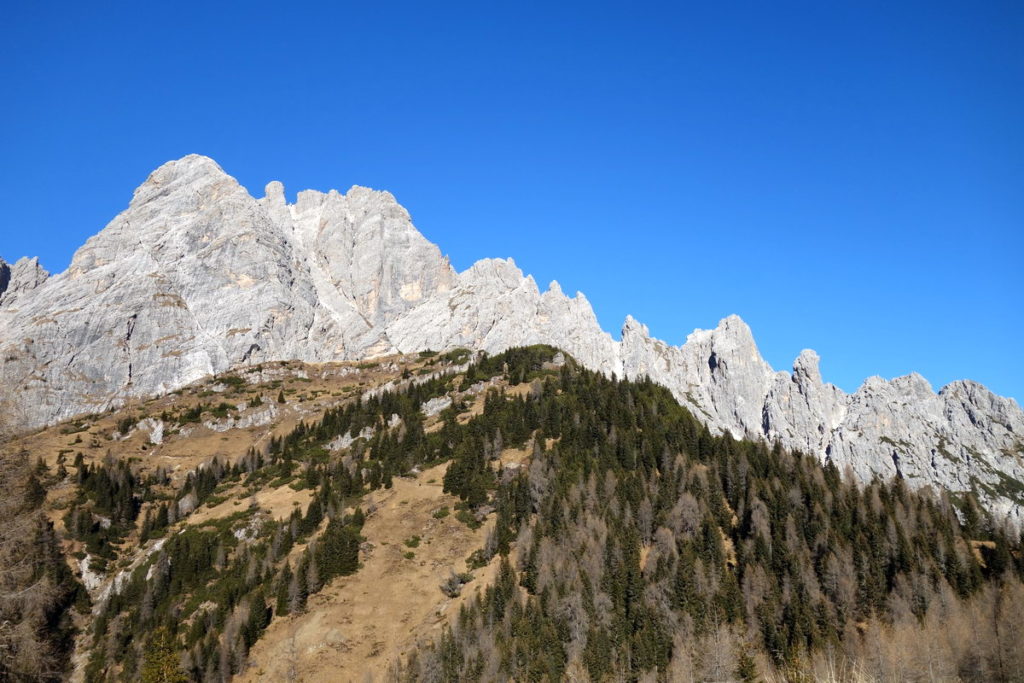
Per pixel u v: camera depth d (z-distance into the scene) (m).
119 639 124.31
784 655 111.81
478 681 101.12
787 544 133.00
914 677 108.81
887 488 167.50
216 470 193.88
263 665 112.81
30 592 73.44
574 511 135.62
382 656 111.75
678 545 132.00
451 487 152.12
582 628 109.50
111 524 169.38
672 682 104.94
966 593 128.62
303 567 126.69
